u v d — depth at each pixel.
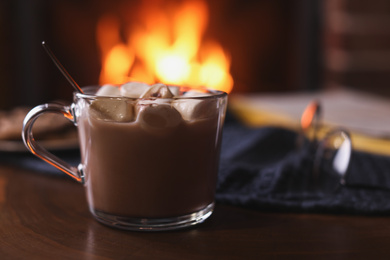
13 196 0.49
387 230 0.41
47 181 0.53
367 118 0.83
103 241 0.39
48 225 0.42
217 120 0.41
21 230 0.41
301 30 1.79
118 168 0.39
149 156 0.39
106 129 0.39
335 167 0.50
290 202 0.45
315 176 0.50
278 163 0.53
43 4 1.59
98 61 1.76
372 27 1.79
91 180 0.41
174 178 0.40
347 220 0.43
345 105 0.97
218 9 1.86
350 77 1.82
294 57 1.84
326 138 0.54
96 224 0.42
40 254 0.38
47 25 1.64
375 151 0.64
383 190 0.48
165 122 0.38
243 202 0.45
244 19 1.88
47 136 0.59
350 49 1.80
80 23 1.72
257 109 0.91
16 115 0.65
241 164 0.53
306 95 1.12
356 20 1.79
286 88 1.92
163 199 0.40
